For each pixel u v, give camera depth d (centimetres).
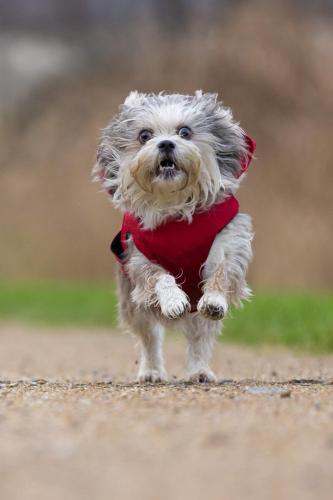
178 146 882
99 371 1323
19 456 554
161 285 893
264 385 884
